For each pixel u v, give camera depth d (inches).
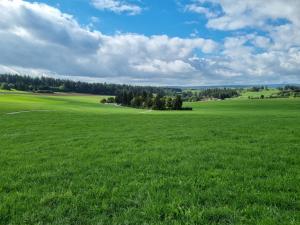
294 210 276.7
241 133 867.4
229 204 295.0
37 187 360.8
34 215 275.1
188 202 301.4
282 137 758.5
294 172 410.3
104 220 265.4
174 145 660.7
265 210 276.2
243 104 5713.6
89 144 703.1
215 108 5191.9
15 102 3890.3
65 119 1497.3
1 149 640.4
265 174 399.9
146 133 917.2
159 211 278.4
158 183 363.9
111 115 1925.4
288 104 5236.2
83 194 330.3
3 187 361.4
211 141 714.8
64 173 424.8
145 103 5502.0
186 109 5078.7
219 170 424.8
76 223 261.1
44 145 692.7
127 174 413.1
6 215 275.3
